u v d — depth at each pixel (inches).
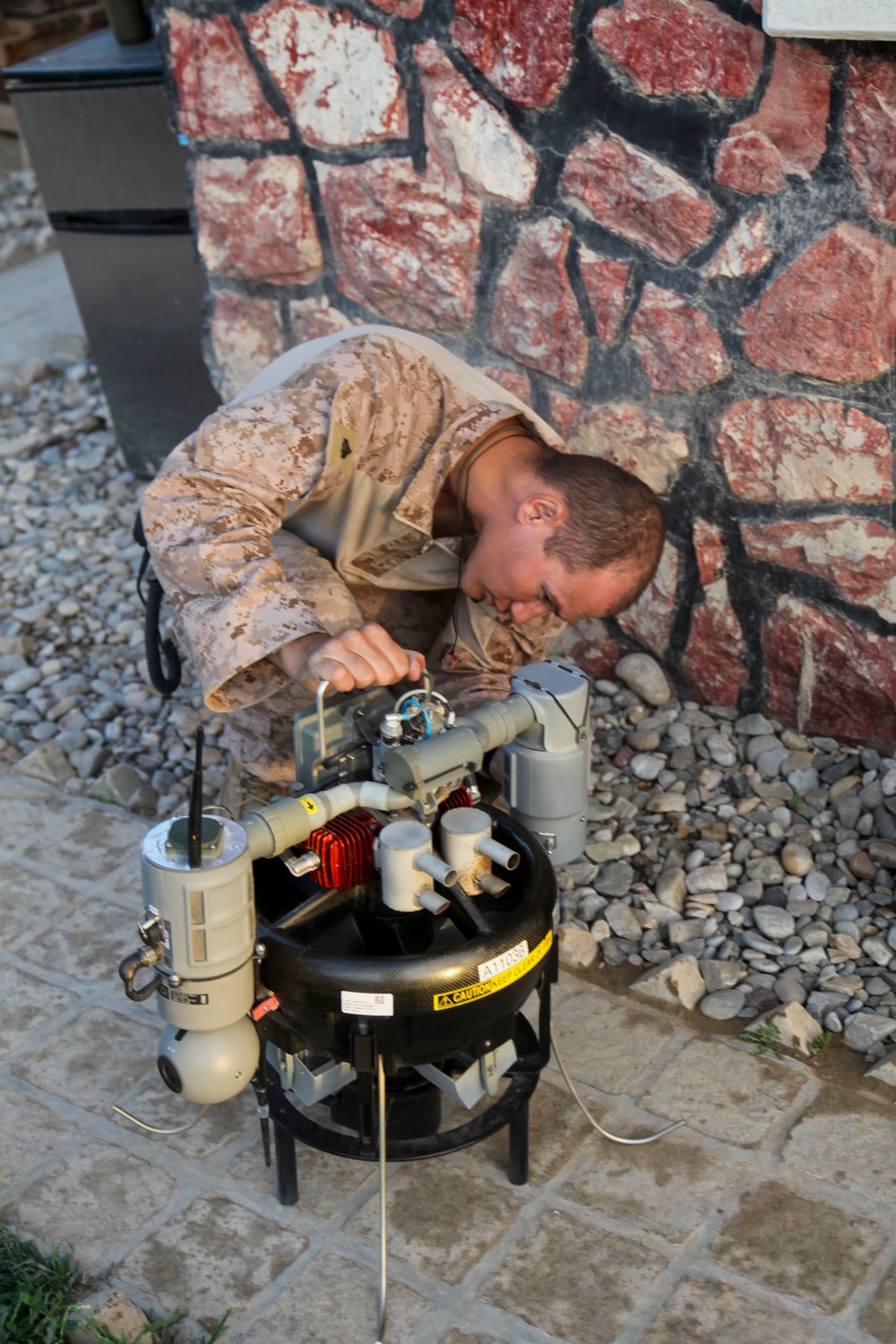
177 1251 72.4
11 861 103.4
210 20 115.6
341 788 63.8
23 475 164.4
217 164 123.0
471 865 64.7
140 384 154.2
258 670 69.7
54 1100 82.4
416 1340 67.4
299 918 64.9
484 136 105.9
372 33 107.3
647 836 103.3
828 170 92.6
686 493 109.7
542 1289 70.0
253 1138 79.7
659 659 117.8
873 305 94.3
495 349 115.2
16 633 136.0
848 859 100.1
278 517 73.7
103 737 120.0
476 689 86.0
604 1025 87.4
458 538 83.5
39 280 221.6
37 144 140.4
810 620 107.7
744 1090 82.1
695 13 92.3
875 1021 85.7
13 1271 70.2
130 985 58.7
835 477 101.6
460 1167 77.2
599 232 104.2
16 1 252.5
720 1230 73.0
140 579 98.0
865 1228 72.9
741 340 101.3
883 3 81.2
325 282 122.9
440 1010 60.5
